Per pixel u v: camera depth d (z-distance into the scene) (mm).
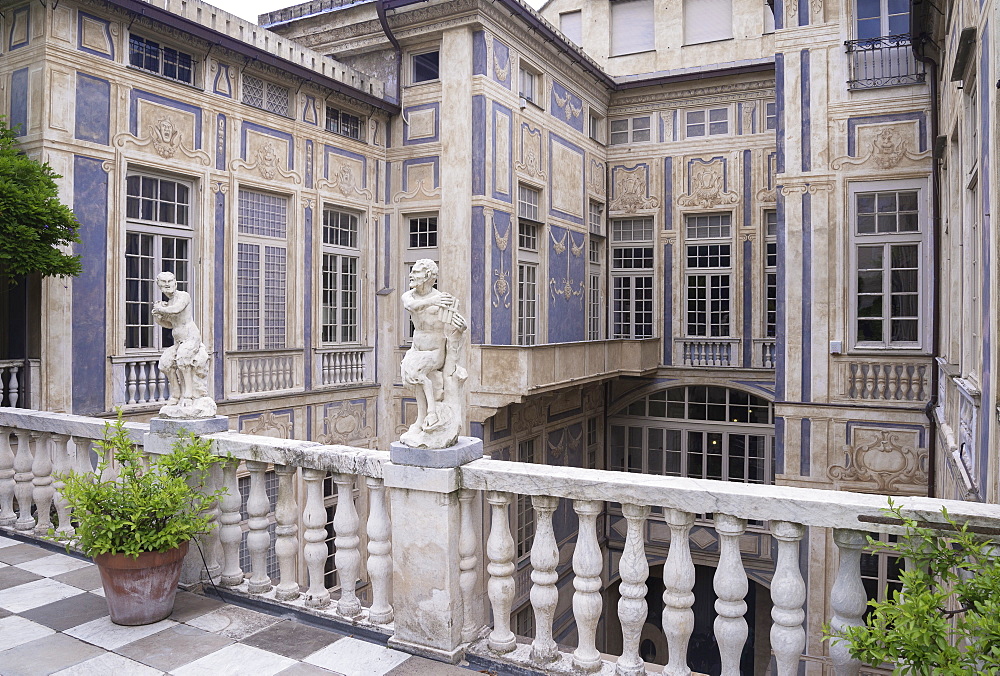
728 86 20078
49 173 9820
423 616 4141
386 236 16781
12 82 10898
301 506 13047
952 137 9820
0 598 5043
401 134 16594
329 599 4797
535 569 3967
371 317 16469
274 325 14383
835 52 13711
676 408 21578
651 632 20828
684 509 3535
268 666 4008
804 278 13867
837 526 3244
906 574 2664
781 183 14023
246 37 13539
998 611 2375
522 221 17438
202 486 5012
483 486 4055
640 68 21641
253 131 13727
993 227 4941
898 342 13375
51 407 10500
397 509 4227
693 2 21156
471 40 15594
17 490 6617
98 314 11203
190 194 12844
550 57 18141
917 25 10891
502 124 16172
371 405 16406
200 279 12812
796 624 3375
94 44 11172
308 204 14875
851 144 13594
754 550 17953
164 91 12172
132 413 11625
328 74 15367
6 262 9117
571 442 20062
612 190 21703
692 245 20859
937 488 11883
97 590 5203
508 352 14938
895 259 13383
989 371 5125
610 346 18922
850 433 13508
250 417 13516
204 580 5180
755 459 20531
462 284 15641
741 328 20094
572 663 3895
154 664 4027
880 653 2426
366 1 16297
